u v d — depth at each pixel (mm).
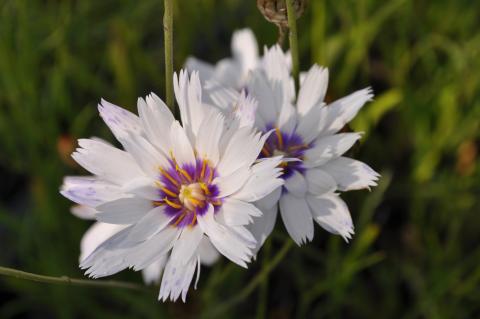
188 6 363
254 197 210
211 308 291
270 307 327
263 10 231
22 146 357
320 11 333
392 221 341
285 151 228
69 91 373
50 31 379
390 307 323
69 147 315
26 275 221
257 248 216
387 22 370
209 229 212
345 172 222
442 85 341
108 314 315
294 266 320
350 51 342
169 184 219
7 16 356
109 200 217
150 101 216
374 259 301
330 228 219
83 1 384
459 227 327
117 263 213
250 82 229
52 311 330
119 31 333
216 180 215
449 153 345
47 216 317
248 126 212
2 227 336
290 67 251
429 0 366
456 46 343
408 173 346
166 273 211
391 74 366
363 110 329
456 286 318
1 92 352
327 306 317
